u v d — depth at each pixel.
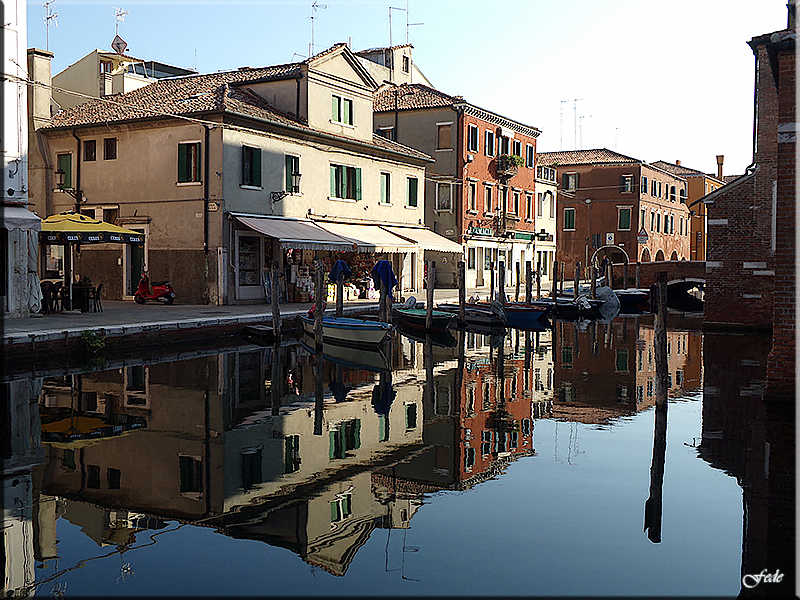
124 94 33.53
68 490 8.97
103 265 29.11
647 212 61.09
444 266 43.62
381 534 7.64
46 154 30.23
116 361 18.20
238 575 6.66
